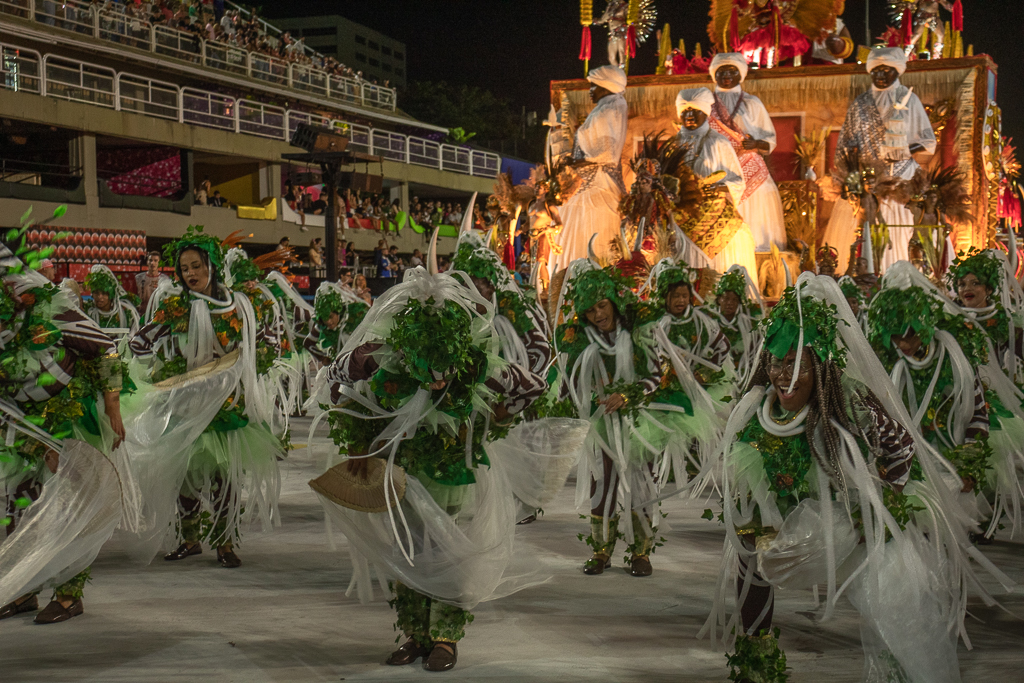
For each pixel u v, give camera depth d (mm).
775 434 3639
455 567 4066
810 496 3654
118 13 23578
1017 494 5941
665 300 6891
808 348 3584
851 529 3572
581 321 5836
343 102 32156
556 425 4945
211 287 5871
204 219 23500
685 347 6859
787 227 13031
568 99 13609
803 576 3592
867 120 12141
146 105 22609
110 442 4812
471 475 4191
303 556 6094
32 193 18875
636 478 5715
